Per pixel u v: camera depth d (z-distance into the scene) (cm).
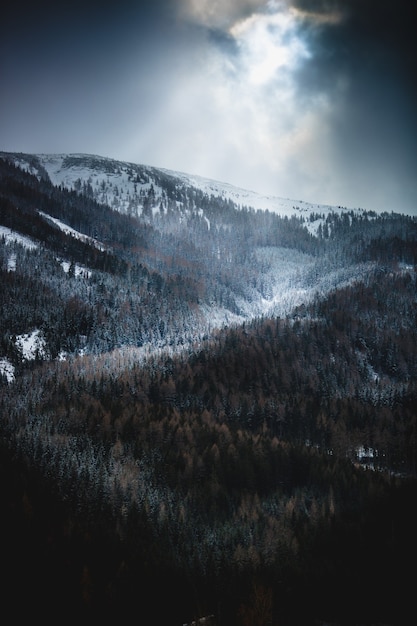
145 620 10806
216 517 13888
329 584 11469
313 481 15600
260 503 14525
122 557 12369
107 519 13562
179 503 14100
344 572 11812
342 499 14950
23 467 14825
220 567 11919
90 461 15262
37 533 12862
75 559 12238
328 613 10575
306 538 13112
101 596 11281
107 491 14150
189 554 12562
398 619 10412
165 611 10969
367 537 13212
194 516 13838
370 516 14075
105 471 14850
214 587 11431
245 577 11606
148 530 13150
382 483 15638
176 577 11762
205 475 15375
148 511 13675
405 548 12656
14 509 13350
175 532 13150
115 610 11019
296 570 11850
